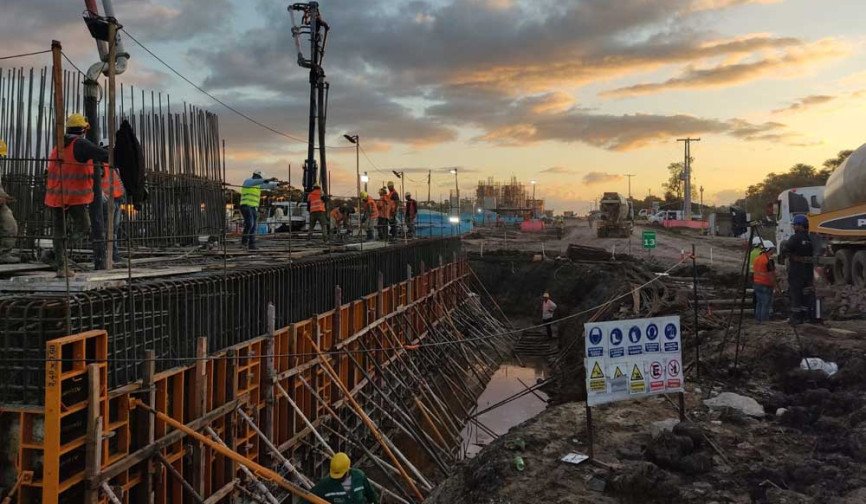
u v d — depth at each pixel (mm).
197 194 15461
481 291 37062
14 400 7004
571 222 100062
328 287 14406
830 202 19172
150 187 14023
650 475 6941
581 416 9422
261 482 9562
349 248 17828
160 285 8531
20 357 7008
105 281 7898
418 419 17891
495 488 7461
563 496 6941
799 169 87562
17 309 6969
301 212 28344
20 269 9195
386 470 12102
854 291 16094
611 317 21828
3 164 11273
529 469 7707
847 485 6566
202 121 15852
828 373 10234
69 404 7000
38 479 6934
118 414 7715
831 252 19281
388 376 17359
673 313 17516
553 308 29750
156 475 8211
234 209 24547
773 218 29250
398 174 29406
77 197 8547
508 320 34562
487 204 89625
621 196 48438
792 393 10070
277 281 11836
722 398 9711
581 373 20078
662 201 131250
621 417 9305
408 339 20391
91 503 6984
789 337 12125
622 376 7887
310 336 12898
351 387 15188
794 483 6902
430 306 25281
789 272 13484
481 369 24844
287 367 11820
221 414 9422
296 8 25203
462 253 36250
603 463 7668
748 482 6938
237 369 10000
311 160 27203
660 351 8055
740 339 12641
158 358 8469
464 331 28859
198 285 9328
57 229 8383
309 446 12031
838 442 7715
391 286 19578
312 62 25484
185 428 8039
